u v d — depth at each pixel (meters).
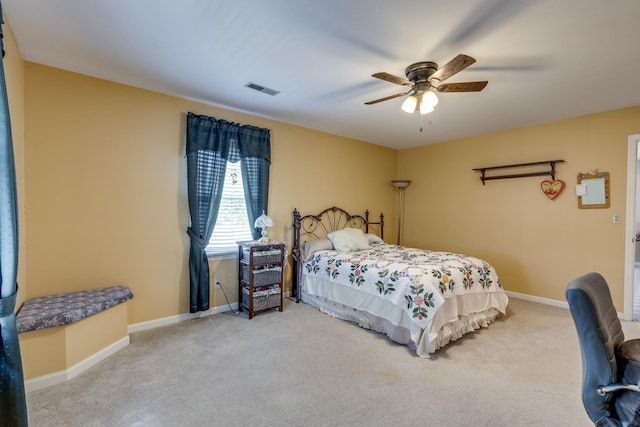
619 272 3.42
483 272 3.23
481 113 3.59
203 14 1.83
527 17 1.80
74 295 2.53
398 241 5.70
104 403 1.89
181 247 3.24
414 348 2.62
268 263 3.46
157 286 3.09
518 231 4.21
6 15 1.84
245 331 3.00
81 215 2.67
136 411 1.82
